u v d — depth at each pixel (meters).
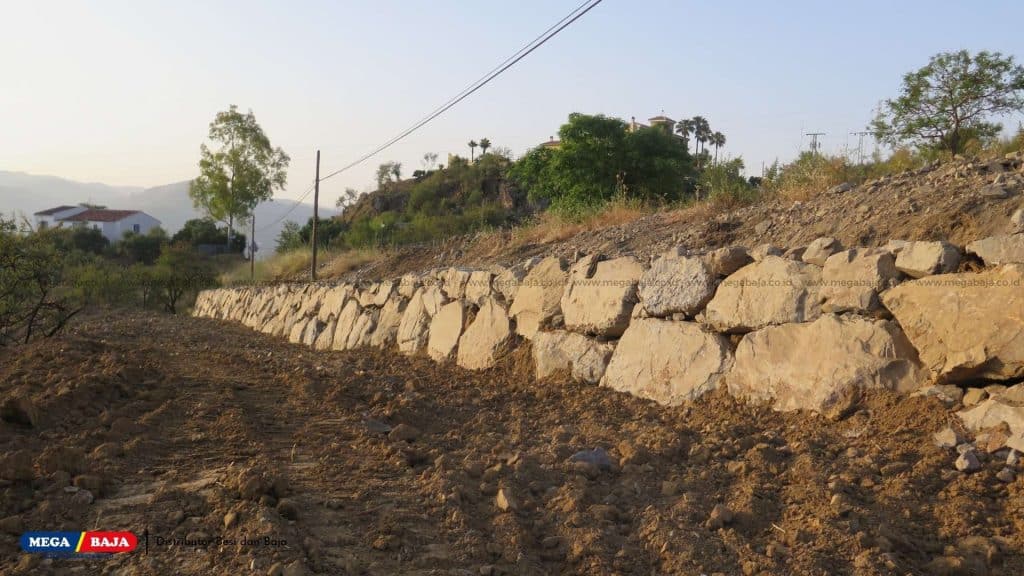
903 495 3.95
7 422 5.45
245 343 15.27
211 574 3.19
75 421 5.78
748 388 5.82
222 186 48.34
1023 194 5.94
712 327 6.36
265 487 4.10
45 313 12.34
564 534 3.81
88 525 3.71
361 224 32.59
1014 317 4.42
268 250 50.22
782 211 8.98
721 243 8.81
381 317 12.60
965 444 4.32
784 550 3.50
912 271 5.10
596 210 15.20
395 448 5.21
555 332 8.12
